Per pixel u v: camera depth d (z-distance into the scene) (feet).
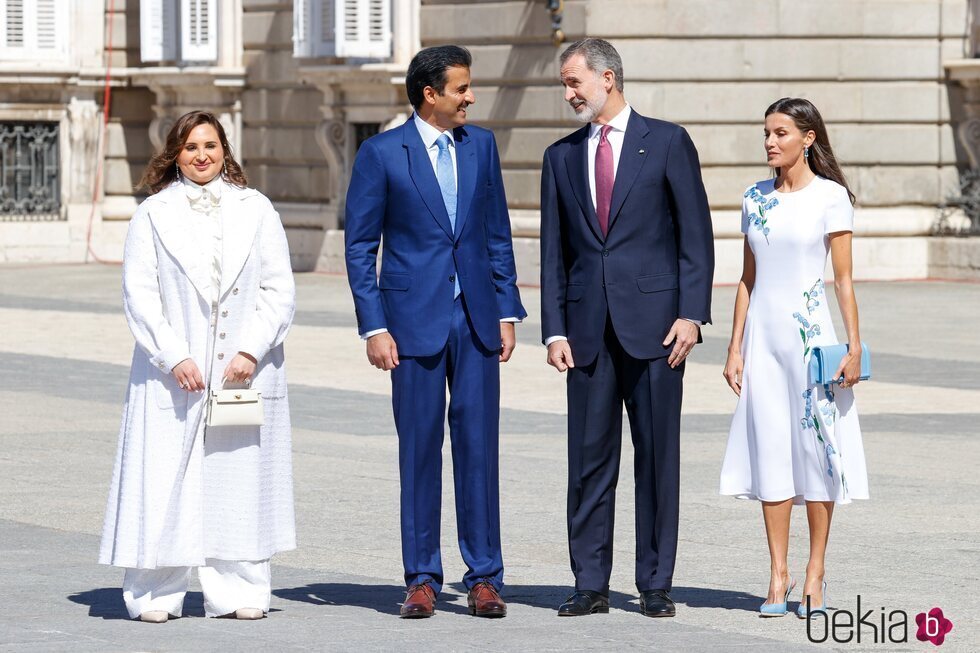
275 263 32.09
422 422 32.07
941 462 50.14
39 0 139.44
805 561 36.86
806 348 31.68
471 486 32.09
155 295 31.63
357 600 33.19
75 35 140.26
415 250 32.09
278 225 32.32
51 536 39.52
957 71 115.65
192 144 31.91
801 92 112.88
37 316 95.25
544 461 50.47
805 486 31.71
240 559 31.24
